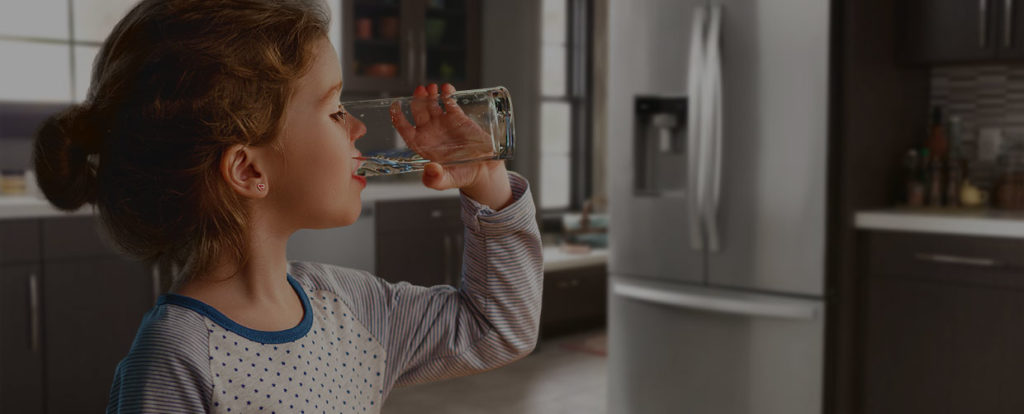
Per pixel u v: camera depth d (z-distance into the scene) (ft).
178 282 1.95
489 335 2.46
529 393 11.37
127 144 1.76
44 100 11.60
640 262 9.57
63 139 1.85
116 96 1.77
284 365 1.93
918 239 8.42
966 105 10.02
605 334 14.61
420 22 14.93
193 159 1.74
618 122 9.58
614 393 9.89
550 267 13.69
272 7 1.84
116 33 1.82
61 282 9.70
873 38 8.77
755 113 8.55
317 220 1.96
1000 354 8.01
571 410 10.66
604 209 16.24
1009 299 7.92
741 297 8.72
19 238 9.36
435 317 2.47
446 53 15.72
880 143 9.08
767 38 8.43
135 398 1.75
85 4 11.91
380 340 2.32
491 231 2.41
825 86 8.13
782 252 8.51
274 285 1.99
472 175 2.38
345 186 1.96
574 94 16.66
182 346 1.79
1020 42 8.46
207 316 1.86
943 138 9.70
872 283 8.78
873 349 8.82
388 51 14.75
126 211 1.79
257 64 1.77
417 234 13.20
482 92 2.35
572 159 16.79
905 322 8.59
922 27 9.11
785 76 8.34
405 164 2.33
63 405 9.78
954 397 8.32
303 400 1.95
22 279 9.39
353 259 12.53
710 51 8.58
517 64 15.61
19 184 11.02
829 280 8.38
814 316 8.32
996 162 9.78
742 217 8.73
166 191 1.76
